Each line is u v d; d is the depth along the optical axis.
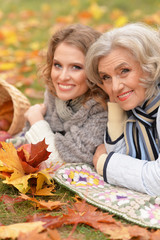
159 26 1.87
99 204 1.49
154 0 5.37
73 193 1.66
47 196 1.63
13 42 4.14
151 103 1.68
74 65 1.83
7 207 1.50
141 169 1.60
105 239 1.31
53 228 1.34
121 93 1.65
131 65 1.61
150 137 1.69
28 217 1.39
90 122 1.90
